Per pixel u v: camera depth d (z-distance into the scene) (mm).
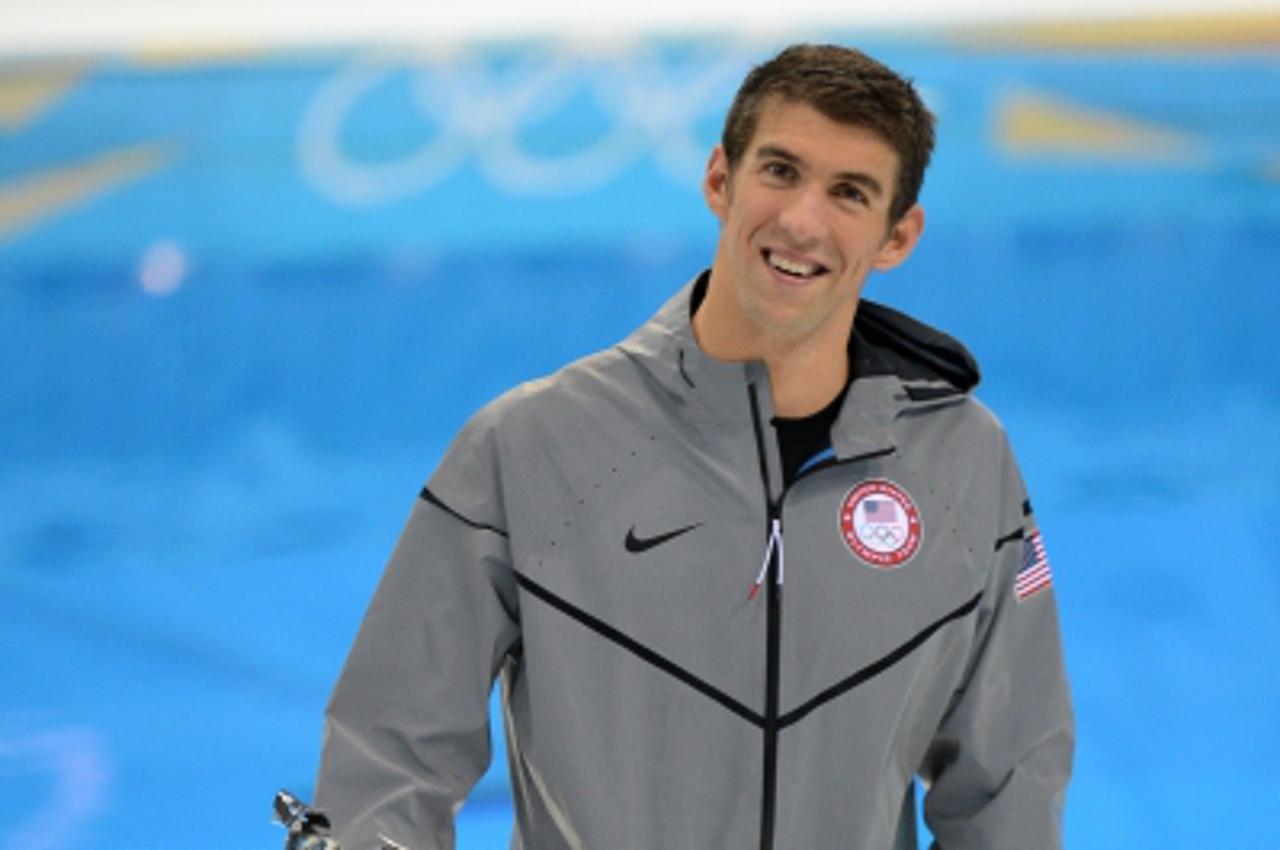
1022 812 4926
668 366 4762
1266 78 26859
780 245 4484
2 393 24359
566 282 26156
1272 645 17266
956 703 5035
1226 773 14422
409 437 24375
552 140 26469
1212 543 20234
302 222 26062
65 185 25719
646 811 4551
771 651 4609
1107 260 26516
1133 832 13367
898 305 26484
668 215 26484
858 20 27188
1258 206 26656
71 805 13750
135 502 21953
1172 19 27078
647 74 26641
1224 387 25672
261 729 15391
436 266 26031
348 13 27188
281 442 24000
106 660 16953
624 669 4586
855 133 4473
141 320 25172
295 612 18594
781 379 4773
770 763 4570
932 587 4785
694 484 4703
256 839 13273
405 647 4750
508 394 4891
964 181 26750
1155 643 17281
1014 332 26234
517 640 4848
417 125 26391
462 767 4797
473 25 27047
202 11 27125
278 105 26250
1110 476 22812
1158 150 26766
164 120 26031
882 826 4730
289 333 25359
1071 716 5105
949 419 5008
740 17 27266
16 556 20047
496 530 4738
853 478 4805
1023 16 27047
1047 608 5109
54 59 26047
